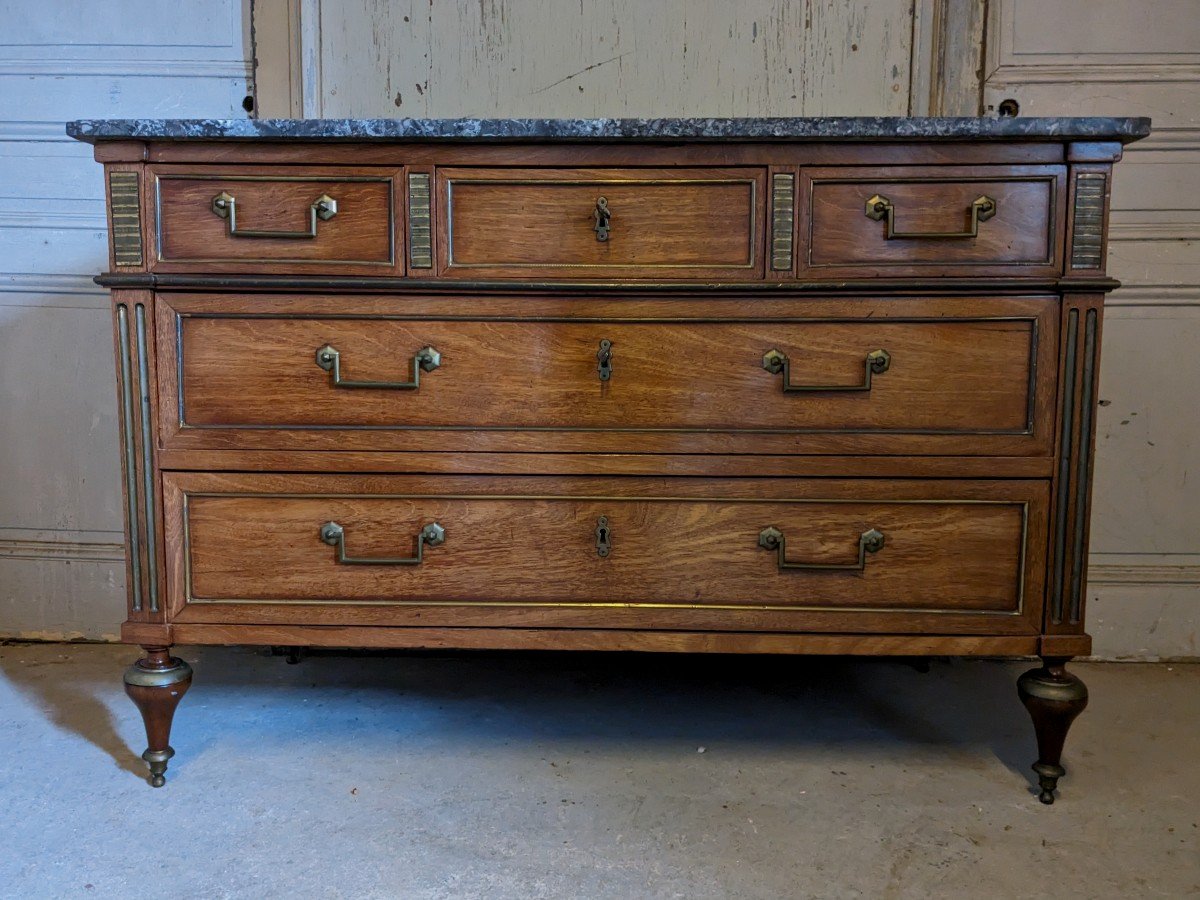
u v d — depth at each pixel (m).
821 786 1.48
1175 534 2.01
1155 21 1.91
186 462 1.41
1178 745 1.63
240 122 1.32
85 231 2.01
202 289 1.38
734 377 1.38
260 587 1.43
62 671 1.93
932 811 1.40
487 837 1.32
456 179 1.35
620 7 1.97
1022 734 1.68
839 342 1.36
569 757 1.58
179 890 1.19
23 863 1.24
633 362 1.38
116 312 1.38
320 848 1.29
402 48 1.98
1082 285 1.33
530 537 1.41
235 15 1.96
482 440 1.39
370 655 2.07
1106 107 1.93
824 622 1.41
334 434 1.40
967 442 1.37
